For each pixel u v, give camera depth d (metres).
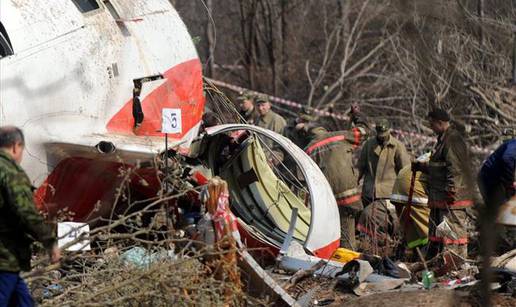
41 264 16.62
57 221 16.33
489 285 14.03
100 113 20.62
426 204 23.98
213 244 17.67
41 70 19.14
